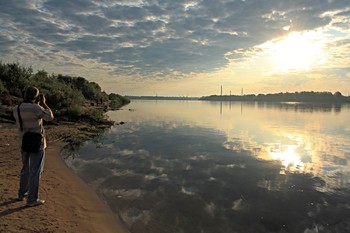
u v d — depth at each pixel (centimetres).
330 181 845
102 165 965
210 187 770
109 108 4728
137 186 759
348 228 553
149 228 528
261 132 2022
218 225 553
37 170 548
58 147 1224
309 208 642
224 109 5984
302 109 6506
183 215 590
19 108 525
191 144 1438
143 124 2434
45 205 559
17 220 479
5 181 668
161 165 993
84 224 505
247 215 600
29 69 2677
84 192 674
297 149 1364
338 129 2295
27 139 526
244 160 1103
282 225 561
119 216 571
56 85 3106
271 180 845
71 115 2214
